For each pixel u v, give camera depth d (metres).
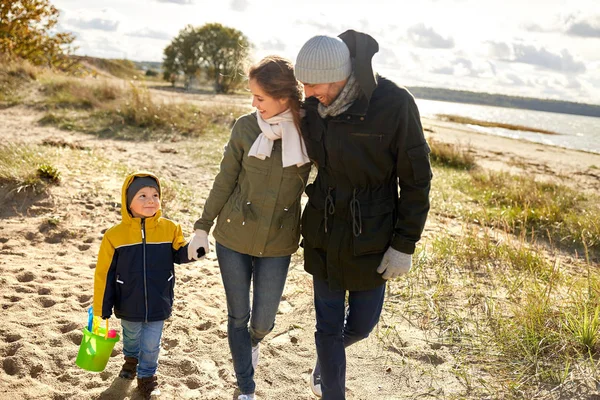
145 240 3.06
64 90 16.81
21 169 7.02
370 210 2.59
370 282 2.65
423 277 4.89
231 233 2.91
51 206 6.43
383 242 2.60
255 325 3.08
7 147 8.34
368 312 2.77
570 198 9.98
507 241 5.91
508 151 19.56
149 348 3.10
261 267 2.97
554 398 3.04
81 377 3.32
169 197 7.32
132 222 3.04
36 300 4.25
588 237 7.29
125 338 3.26
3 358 3.43
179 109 15.02
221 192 2.94
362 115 2.43
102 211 6.52
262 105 2.66
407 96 2.47
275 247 2.91
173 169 9.49
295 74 2.48
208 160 10.49
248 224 2.87
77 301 4.31
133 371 3.32
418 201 2.53
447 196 9.56
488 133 30.11
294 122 2.68
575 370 3.26
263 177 2.82
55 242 5.60
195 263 5.38
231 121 15.51
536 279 4.79
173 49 41.59
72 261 5.15
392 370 3.44
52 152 8.74
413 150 2.47
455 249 5.64
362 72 2.41
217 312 4.33
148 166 9.45
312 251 2.78
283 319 4.20
